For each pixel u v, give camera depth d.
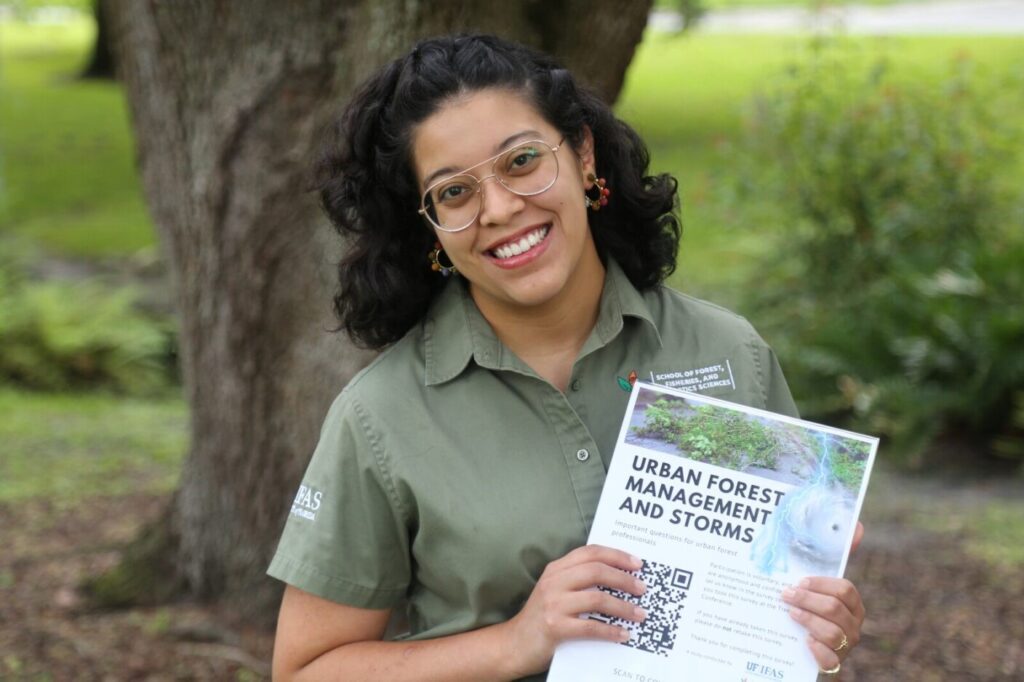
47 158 20.64
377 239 2.23
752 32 32.19
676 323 2.30
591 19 3.62
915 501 7.24
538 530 2.10
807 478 2.09
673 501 2.08
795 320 9.01
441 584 2.16
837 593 2.04
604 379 2.22
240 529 4.48
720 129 20.52
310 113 3.91
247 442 4.33
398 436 2.15
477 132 2.03
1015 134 9.02
